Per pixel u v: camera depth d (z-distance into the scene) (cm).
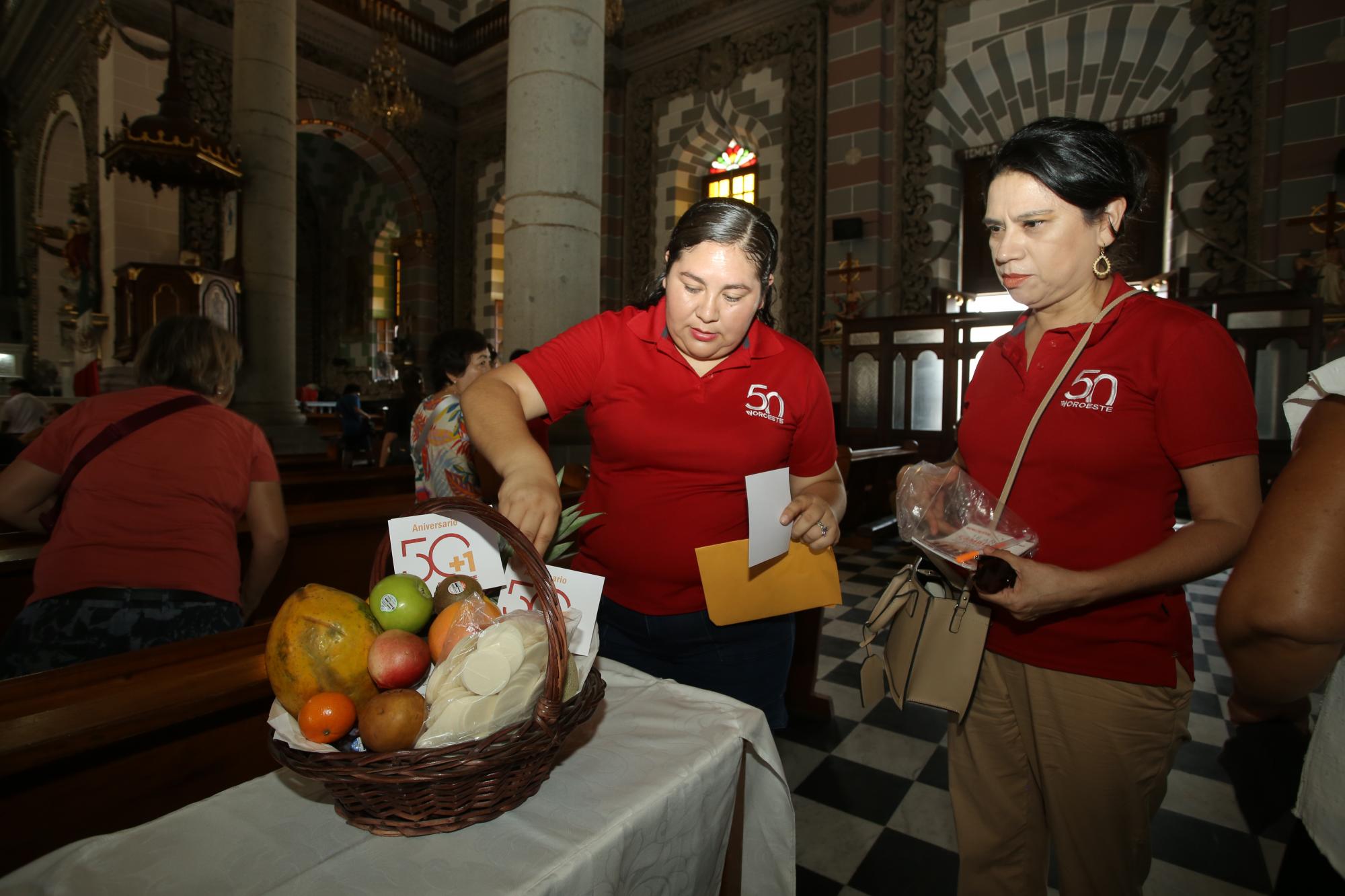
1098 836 129
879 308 1050
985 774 143
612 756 107
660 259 1296
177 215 1063
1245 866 212
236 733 141
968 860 146
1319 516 70
